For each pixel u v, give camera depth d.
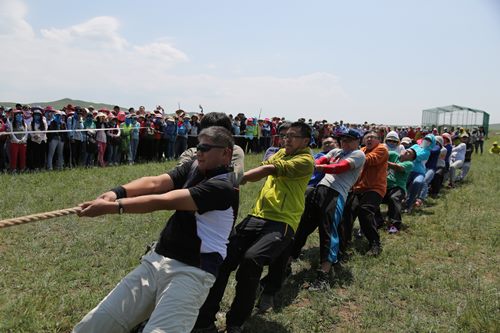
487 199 10.03
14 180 9.26
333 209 4.92
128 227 6.39
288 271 5.02
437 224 7.65
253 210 4.12
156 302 2.69
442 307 4.43
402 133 27.36
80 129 11.80
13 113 10.70
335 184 5.05
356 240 6.64
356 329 3.99
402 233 7.10
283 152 4.40
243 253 3.83
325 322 4.09
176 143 15.16
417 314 4.29
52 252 5.34
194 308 2.67
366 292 4.77
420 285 4.97
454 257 6.05
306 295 4.62
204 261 2.73
